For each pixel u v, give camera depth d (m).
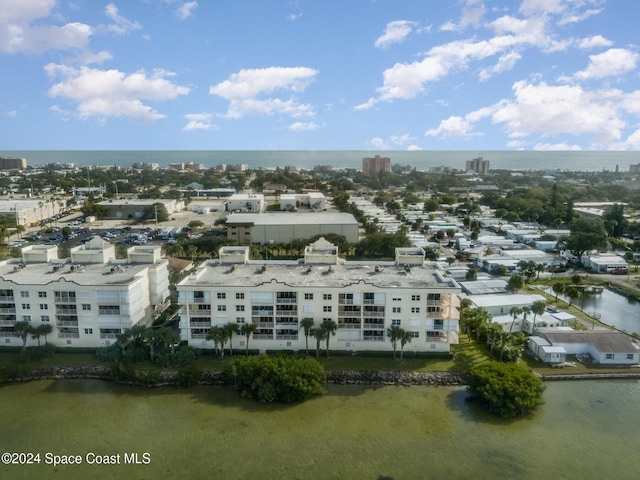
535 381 96.50
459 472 78.19
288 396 97.56
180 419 92.62
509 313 138.62
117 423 91.31
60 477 76.75
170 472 77.88
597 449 84.00
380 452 83.00
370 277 123.25
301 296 113.50
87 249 139.25
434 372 107.44
